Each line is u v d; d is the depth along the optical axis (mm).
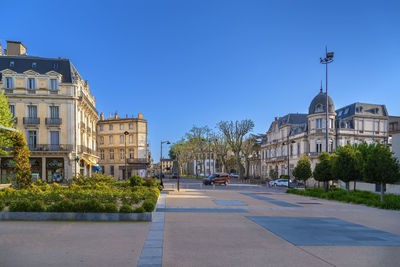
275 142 60656
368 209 15711
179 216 11664
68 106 33500
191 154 77875
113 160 55156
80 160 34375
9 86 32844
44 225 9492
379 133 48000
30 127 32594
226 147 64938
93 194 12625
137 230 8891
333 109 46156
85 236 8016
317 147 45688
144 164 54781
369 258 6387
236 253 6562
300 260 6148
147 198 12633
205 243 7395
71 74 34938
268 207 15234
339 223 10773
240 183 52125
